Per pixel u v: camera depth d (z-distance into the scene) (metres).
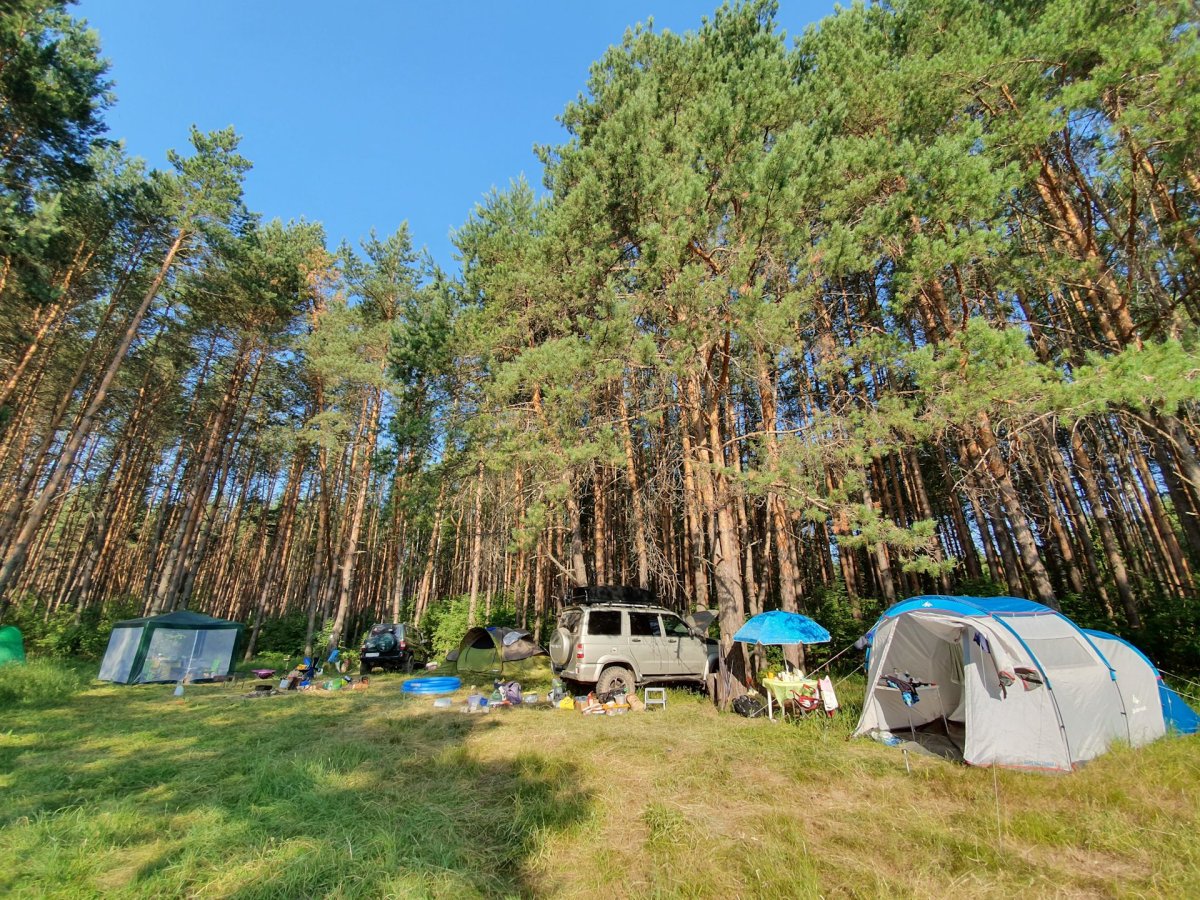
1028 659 5.95
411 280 21.34
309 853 3.93
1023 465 12.88
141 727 8.21
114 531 26.02
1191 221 8.70
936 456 16.56
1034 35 8.74
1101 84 7.83
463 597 22.39
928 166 8.25
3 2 12.49
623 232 12.18
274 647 23.38
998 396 7.08
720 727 7.64
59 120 14.11
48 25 14.25
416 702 10.17
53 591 27.34
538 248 13.10
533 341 15.25
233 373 21.72
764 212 8.17
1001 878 3.59
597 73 15.13
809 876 3.57
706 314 8.43
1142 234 9.58
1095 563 14.85
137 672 13.01
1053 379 7.46
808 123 10.22
